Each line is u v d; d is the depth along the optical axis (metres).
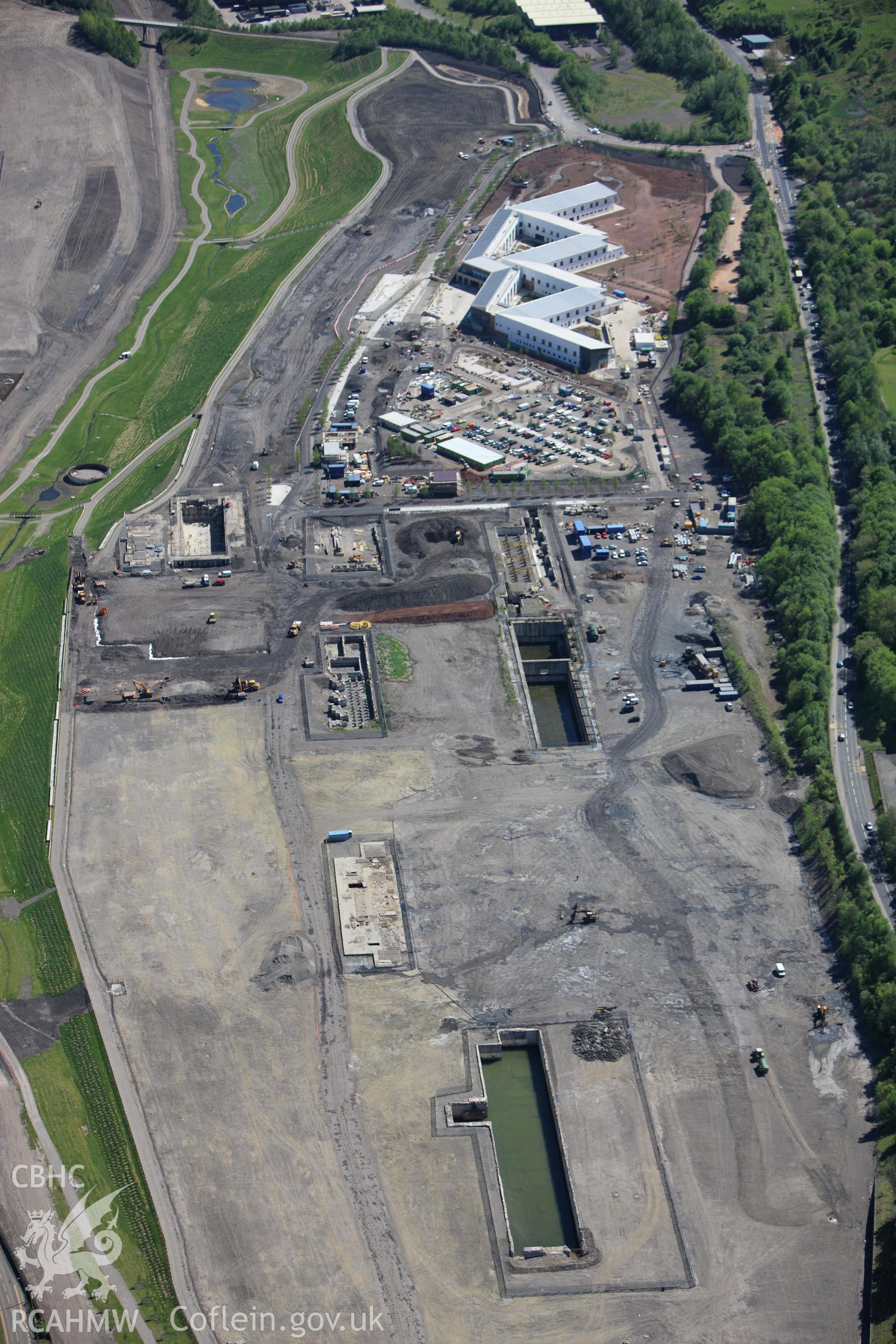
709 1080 172.88
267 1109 169.38
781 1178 162.50
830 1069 173.88
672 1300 150.88
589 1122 168.12
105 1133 166.88
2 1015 182.00
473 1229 157.25
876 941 183.75
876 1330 147.12
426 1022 179.75
